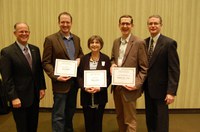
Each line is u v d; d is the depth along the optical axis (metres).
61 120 2.94
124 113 2.84
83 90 2.85
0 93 4.07
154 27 2.68
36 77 2.67
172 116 4.21
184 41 4.21
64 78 2.79
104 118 4.10
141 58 2.68
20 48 2.52
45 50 2.83
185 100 4.38
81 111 4.38
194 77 4.32
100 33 4.19
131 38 2.73
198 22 4.17
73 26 4.17
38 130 3.54
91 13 4.14
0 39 4.26
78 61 2.89
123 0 4.10
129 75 2.70
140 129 3.65
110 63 2.88
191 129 3.64
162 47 2.66
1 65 2.45
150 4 4.11
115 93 2.93
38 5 4.13
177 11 4.13
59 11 4.14
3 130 3.53
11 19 4.19
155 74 2.72
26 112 2.69
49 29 4.19
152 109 2.95
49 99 4.38
